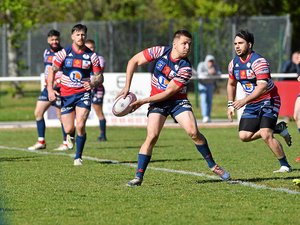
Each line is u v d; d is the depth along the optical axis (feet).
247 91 104.22
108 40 294.46
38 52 299.58
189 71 92.22
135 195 88.63
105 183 98.32
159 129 94.94
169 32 296.92
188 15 352.08
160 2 358.84
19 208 80.94
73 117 121.60
